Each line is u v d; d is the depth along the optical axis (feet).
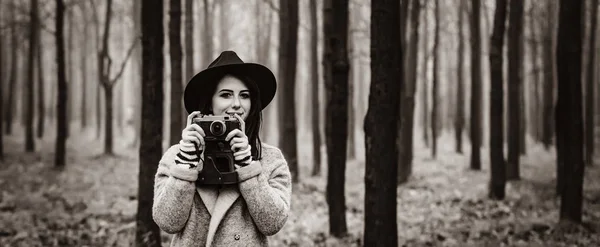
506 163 41.55
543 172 45.70
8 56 93.91
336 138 21.48
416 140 85.87
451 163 54.60
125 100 127.24
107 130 52.06
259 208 6.23
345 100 21.12
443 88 105.70
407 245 20.57
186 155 6.21
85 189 33.09
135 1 57.52
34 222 23.04
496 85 32.48
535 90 74.23
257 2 63.00
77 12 73.82
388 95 12.76
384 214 12.92
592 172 45.60
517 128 40.96
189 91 6.88
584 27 53.93
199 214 6.48
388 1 12.60
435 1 49.16
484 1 51.42
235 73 6.79
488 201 31.65
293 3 35.99
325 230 23.17
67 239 19.99
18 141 63.10
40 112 63.46
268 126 81.87
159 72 16.67
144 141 16.53
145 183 16.49
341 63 20.63
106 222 23.34
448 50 71.10
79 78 116.67
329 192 21.94
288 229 22.95
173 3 23.17
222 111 6.75
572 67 22.65
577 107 22.79
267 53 65.46
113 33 76.38
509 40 41.55
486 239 21.39
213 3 56.54
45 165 44.52
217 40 70.54
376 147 12.91
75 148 59.82
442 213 28.19
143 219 16.49
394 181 13.03
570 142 22.95
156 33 16.51
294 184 35.35
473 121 48.60
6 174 38.42
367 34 43.83
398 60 12.84
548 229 22.94
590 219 24.53
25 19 57.57
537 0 52.60
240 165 6.31
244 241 6.43
